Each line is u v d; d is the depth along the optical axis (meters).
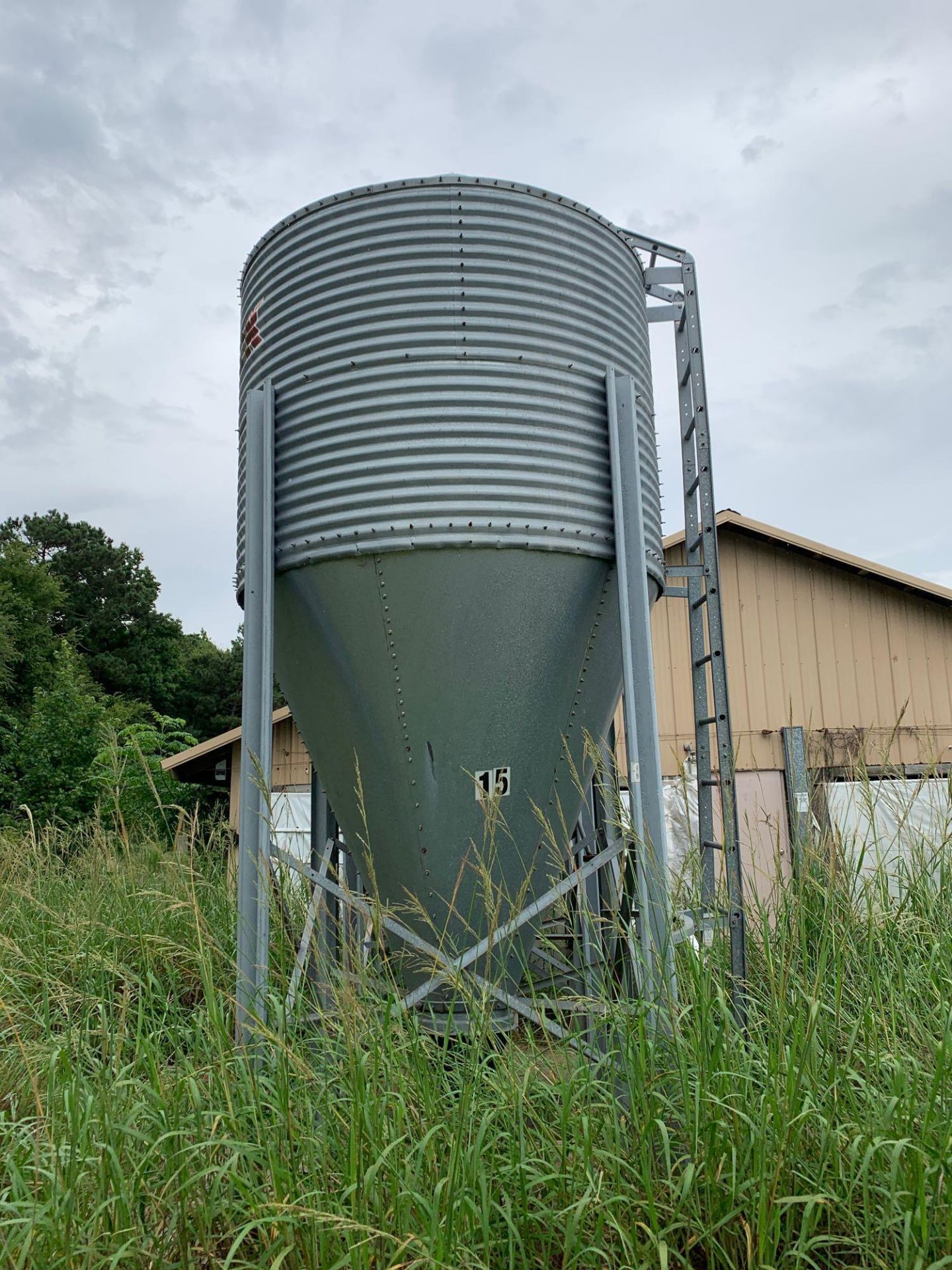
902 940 4.13
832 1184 2.89
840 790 8.64
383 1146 2.86
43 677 29.86
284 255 4.80
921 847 4.89
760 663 12.63
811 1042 3.16
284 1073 3.10
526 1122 3.29
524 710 4.50
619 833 5.17
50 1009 4.80
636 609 4.53
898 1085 2.90
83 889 7.11
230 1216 2.87
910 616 12.78
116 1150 2.93
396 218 4.54
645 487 4.96
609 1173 3.00
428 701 4.42
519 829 4.62
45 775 16.08
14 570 34.62
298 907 4.78
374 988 3.74
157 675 39.28
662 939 4.14
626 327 4.99
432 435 4.34
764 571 12.86
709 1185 2.83
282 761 13.88
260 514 4.59
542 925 5.17
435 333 4.42
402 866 4.64
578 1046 3.45
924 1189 2.52
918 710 12.59
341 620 4.46
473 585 4.31
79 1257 2.67
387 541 4.27
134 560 42.97
